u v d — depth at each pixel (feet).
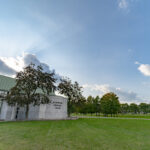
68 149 21.61
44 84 82.12
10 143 24.09
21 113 88.63
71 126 52.42
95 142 26.81
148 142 28.35
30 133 34.19
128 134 37.73
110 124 65.21
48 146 22.89
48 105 93.50
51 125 53.36
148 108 341.00
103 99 192.34
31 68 80.23
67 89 127.65
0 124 54.49
